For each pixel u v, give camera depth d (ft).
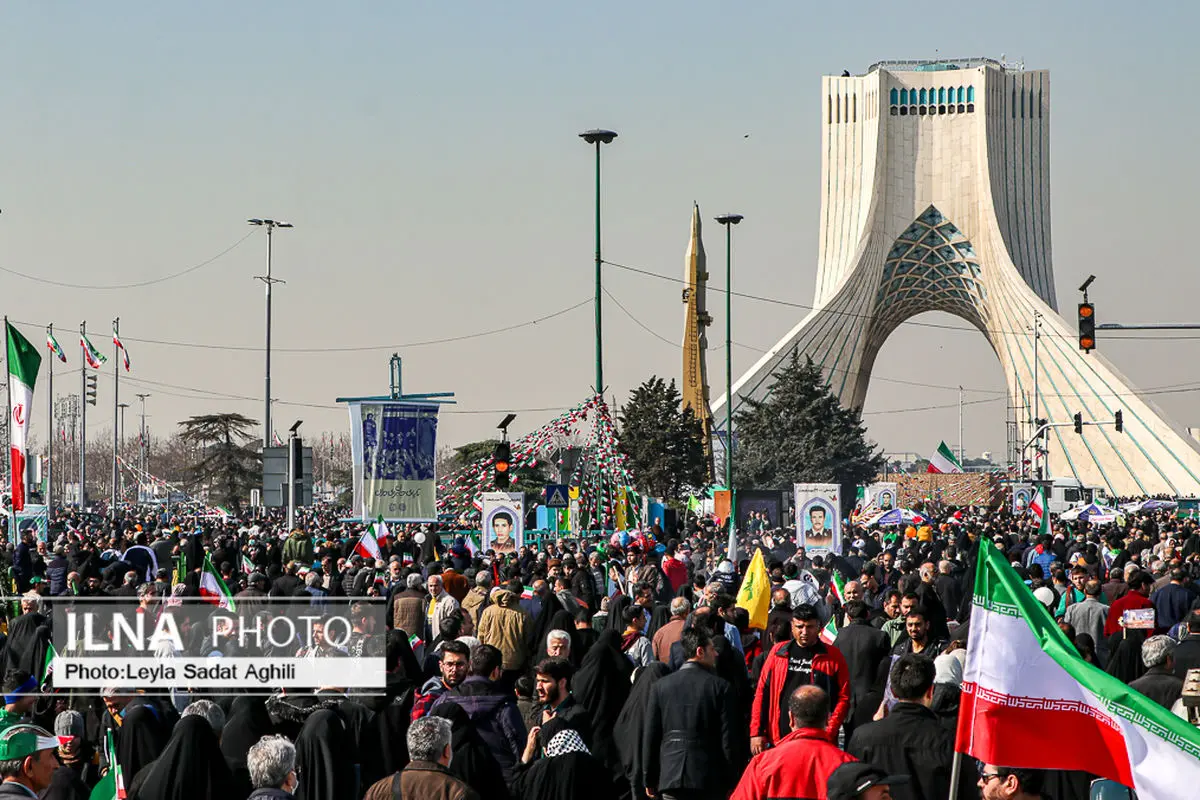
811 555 144.97
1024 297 608.19
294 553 131.03
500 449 147.43
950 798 33.71
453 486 177.37
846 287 604.08
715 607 66.28
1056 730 32.73
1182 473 561.02
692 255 315.99
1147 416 573.74
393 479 164.45
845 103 635.25
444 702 44.65
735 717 48.29
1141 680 50.78
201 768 40.60
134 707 48.08
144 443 598.75
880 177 625.82
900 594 67.92
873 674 58.75
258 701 46.60
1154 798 31.50
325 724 45.03
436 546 140.46
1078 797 43.37
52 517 285.23
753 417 440.86
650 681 51.49
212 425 424.46
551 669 48.08
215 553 110.73
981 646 33.37
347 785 45.01
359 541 138.62
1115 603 77.05
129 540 159.84
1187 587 85.35
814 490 146.92
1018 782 32.81
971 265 639.35
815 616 51.70
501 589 68.64
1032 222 637.30
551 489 176.35
